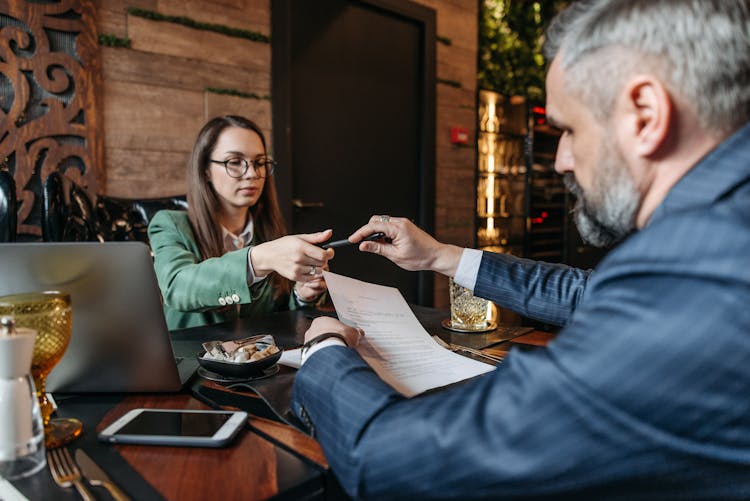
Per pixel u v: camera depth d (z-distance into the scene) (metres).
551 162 4.65
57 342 0.64
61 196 1.44
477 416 0.44
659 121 0.44
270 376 0.81
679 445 0.38
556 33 0.51
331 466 0.52
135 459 0.57
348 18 3.17
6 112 2.02
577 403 0.40
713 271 0.37
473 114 4.01
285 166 2.87
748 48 0.41
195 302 1.13
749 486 0.39
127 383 0.76
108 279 0.69
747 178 0.42
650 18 0.44
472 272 1.03
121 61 2.30
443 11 3.70
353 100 3.26
